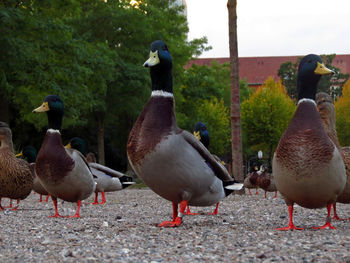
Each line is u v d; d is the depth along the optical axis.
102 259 1.64
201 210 3.02
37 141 10.98
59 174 2.60
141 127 2.09
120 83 8.78
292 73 23.16
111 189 3.72
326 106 2.24
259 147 15.32
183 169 2.08
